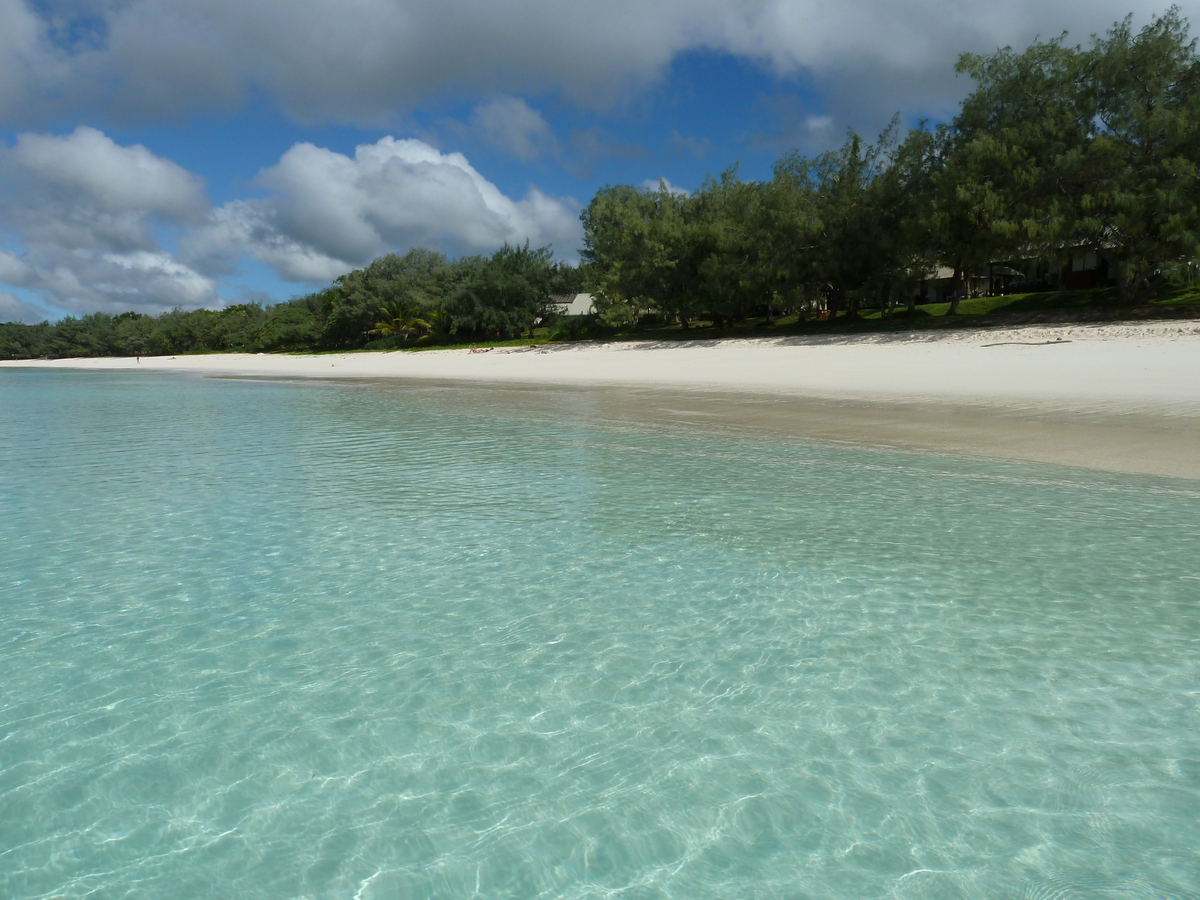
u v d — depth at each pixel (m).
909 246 34.88
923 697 3.85
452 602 5.34
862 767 3.27
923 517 7.07
